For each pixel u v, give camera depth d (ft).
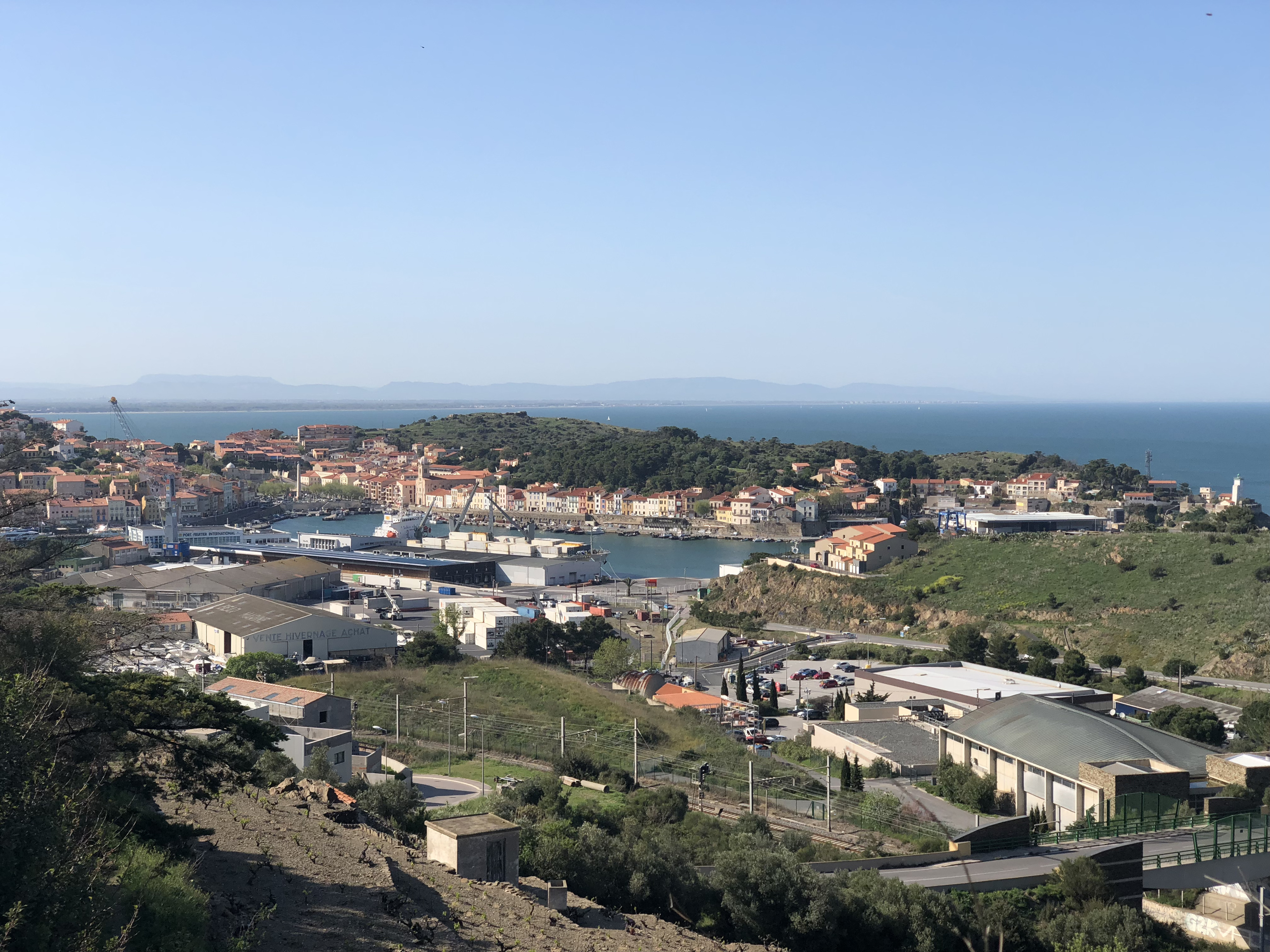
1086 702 410.52
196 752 131.95
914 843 239.91
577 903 159.02
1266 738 361.71
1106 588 632.79
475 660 503.61
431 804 264.52
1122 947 173.06
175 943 92.12
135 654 209.05
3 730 89.15
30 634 130.72
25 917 77.71
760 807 272.72
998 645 525.75
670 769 314.35
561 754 313.94
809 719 443.73
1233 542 641.40
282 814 146.51
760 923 169.99
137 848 107.34
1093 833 232.53
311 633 516.73
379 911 114.83
